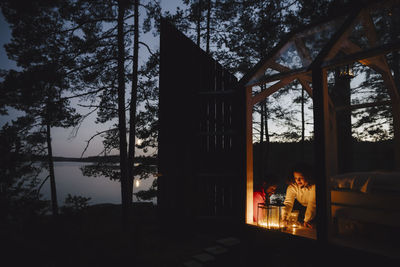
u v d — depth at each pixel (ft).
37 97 24.62
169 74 19.63
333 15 14.19
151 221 23.24
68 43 26.81
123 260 14.64
